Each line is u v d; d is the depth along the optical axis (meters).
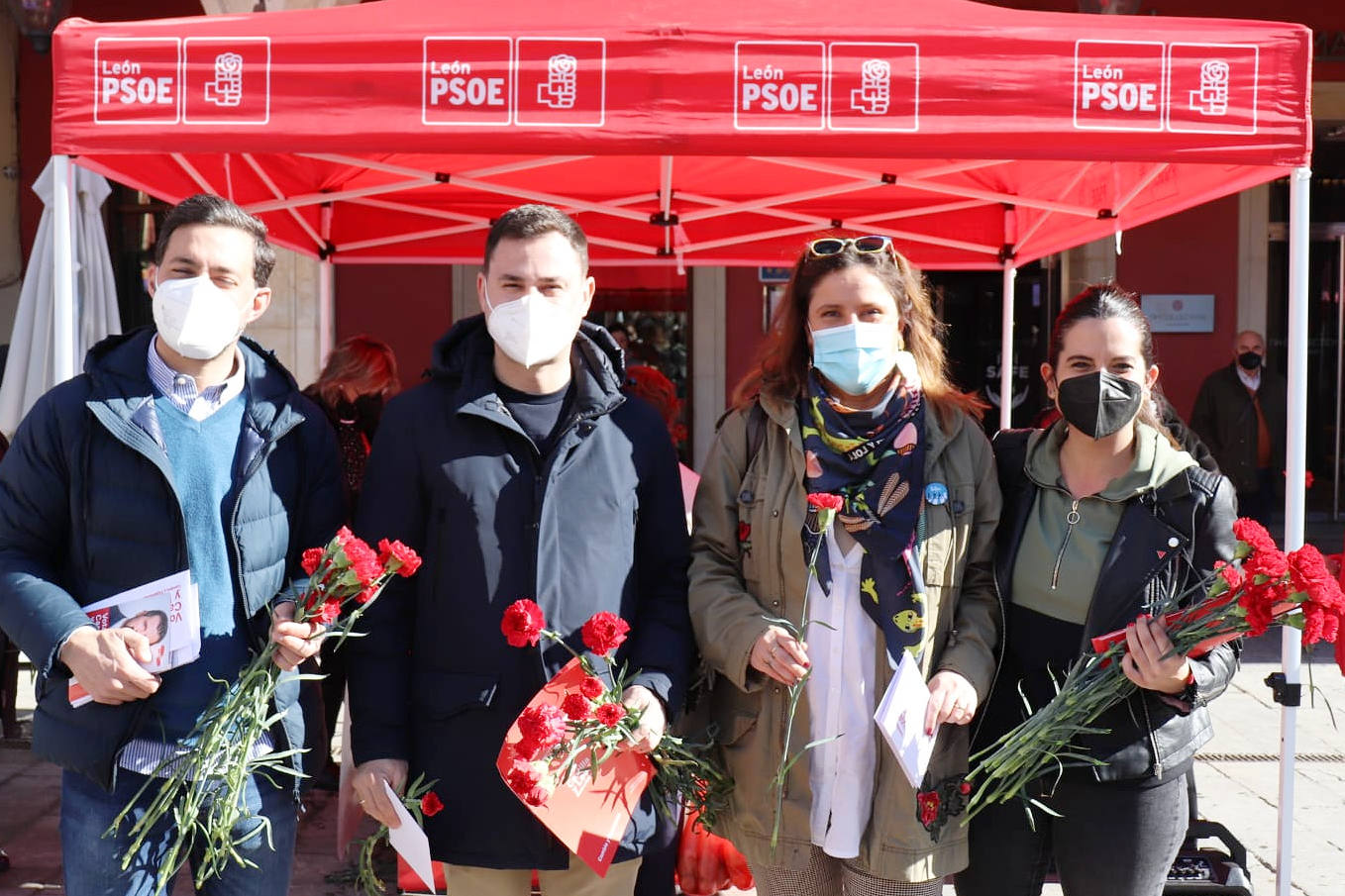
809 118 3.24
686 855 3.71
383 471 2.58
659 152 3.26
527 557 2.54
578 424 2.59
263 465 2.48
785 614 2.63
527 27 3.24
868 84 3.25
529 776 2.32
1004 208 6.39
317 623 2.33
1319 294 11.62
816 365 2.61
